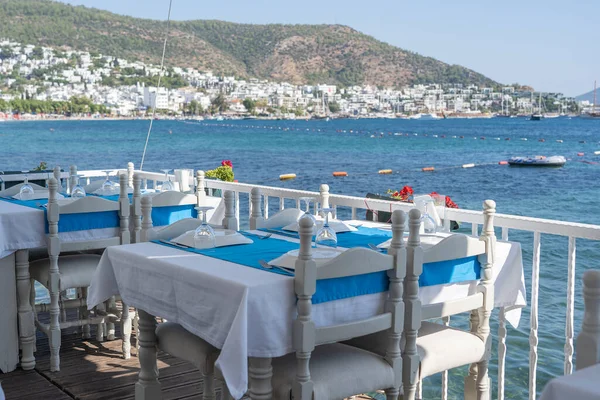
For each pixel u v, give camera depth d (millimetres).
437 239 3004
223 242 2994
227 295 2318
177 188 5340
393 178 31828
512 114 151125
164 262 2660
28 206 4055
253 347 2275
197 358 2711
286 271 2443
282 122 119750
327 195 4176
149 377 2934
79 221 3926
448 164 38719
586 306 1615
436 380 4398
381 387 2514
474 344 2842
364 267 2434
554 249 10789
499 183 29266
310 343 2309
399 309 2545
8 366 3854
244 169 36969
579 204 23141
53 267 3822
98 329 4359
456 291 2850
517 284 3084
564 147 52906
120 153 47719
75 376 3771
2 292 3793
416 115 151125
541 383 4578
